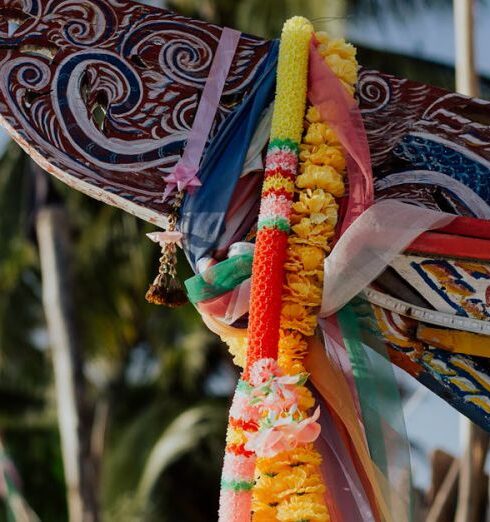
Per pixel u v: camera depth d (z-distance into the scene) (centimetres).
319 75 395
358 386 370
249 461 355
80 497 1095
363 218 379
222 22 1240
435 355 380
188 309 1424
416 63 1212
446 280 382
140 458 1383
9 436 1481
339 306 373
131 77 395
